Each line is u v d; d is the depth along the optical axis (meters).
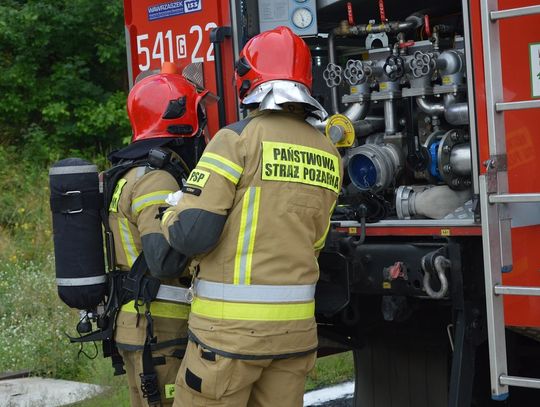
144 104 4.67
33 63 16.39
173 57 5.60
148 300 4.39
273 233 3.87
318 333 5.54
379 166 4.91
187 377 3.98
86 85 16.42
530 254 4.29
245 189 3.88
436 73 4.92
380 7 5.20
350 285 4.84
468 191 4.91
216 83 5.28
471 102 4.34
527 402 5.50
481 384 5.29
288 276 3.89
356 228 4.91
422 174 5.00
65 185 4.52
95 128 16.28
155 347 4.43
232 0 5.27
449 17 5.39
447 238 4.58
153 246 4.20
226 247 3.89
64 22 16.34
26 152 15.48
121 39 16.81
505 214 4.13
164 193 4.35
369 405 5.69
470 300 4.60
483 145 4.33
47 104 16.33
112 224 4.57
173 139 4.65
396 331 5.55
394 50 5.11
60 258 4.57
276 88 3.96
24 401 7.02
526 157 4.28
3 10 16.23
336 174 4.14
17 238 12.41
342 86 5.49
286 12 5.31
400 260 4.68
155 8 5.65
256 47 4.09
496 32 4.13
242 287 3.86
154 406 4.43
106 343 4.79
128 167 4.52
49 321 8.76
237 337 3.84
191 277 4.49
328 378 7.59
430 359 5.42
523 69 4.30
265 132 3.93
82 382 7.64
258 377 3.94
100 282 4.58
